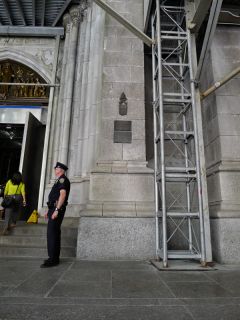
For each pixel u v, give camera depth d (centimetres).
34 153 1027
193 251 541
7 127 1222
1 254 573
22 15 1074
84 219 552
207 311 256
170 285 350
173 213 506
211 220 558
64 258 550
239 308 265
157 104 619
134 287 338
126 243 542
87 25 1003
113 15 609
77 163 839
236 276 406
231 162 577
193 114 552
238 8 651
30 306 262
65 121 929
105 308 261
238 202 549
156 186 577
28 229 672
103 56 693
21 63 1113
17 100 1104
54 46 1116
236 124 607
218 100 619
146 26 709
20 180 714
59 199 485
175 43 723
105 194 586
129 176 598
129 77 677
